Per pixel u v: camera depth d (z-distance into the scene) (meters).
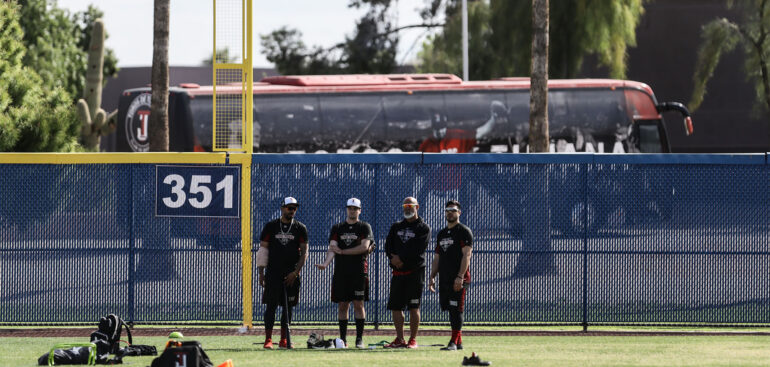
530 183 50.28
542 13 71.12
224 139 51.78
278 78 106.38
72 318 50.28
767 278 49.69
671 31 185.38
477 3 150.12
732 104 185.75
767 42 146.38
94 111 128.12
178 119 98.56
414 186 50.41
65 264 50.28
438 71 155.88
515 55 140.25
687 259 49.88
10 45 96.62
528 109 107.88
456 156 50.25
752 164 49.62
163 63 77.19
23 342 45.69
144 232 50.41
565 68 135.38
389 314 50.78
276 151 101.88
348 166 50.41
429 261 50.50
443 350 42.59
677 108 109.88
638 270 50.00
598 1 132.00
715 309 49.81
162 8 76.62
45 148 89.19
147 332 49.19
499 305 50.28
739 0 149.75
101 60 129.12
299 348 43.72
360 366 37.09
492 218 50.28
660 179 50.00
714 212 49.88
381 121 104.75
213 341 46.31
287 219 43.94
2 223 50.25
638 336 48.22
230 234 50.34
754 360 39.25
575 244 50.25
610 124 108.88
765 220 49.66
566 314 50.03
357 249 43.69
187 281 50.34
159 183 50.31
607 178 50.12
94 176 50.44
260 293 50.47
